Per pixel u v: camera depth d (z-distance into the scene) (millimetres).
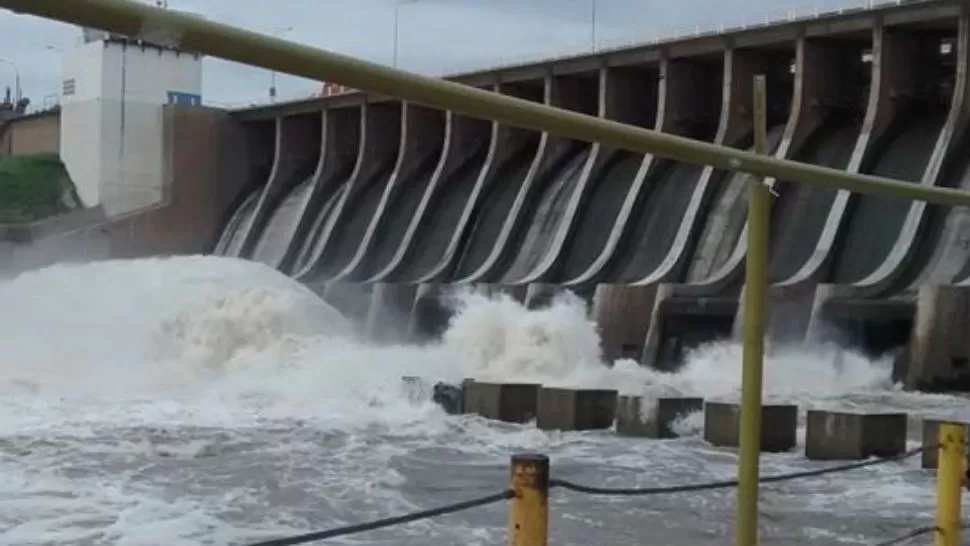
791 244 36031
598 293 34562
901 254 32219
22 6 2309
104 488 16812
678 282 36438
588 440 21531
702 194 37938
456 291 38469
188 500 16078
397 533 13961
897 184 4980
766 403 22344
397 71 3020
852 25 35750
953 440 5781
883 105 35375
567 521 14688
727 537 13891
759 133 4281
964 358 28203
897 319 29328
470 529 14188
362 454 20062
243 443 21094
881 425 19219
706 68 42000
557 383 28875
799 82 36969
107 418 24141
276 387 29094
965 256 31797
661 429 21688
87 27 2592
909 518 14844
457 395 24828
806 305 32781
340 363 30812
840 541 13617
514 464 3529
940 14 33469
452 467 18922
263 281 37969
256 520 14906
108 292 36281
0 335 33469
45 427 22703
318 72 2861
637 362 33688
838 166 36125
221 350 33562
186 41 2604
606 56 42375
